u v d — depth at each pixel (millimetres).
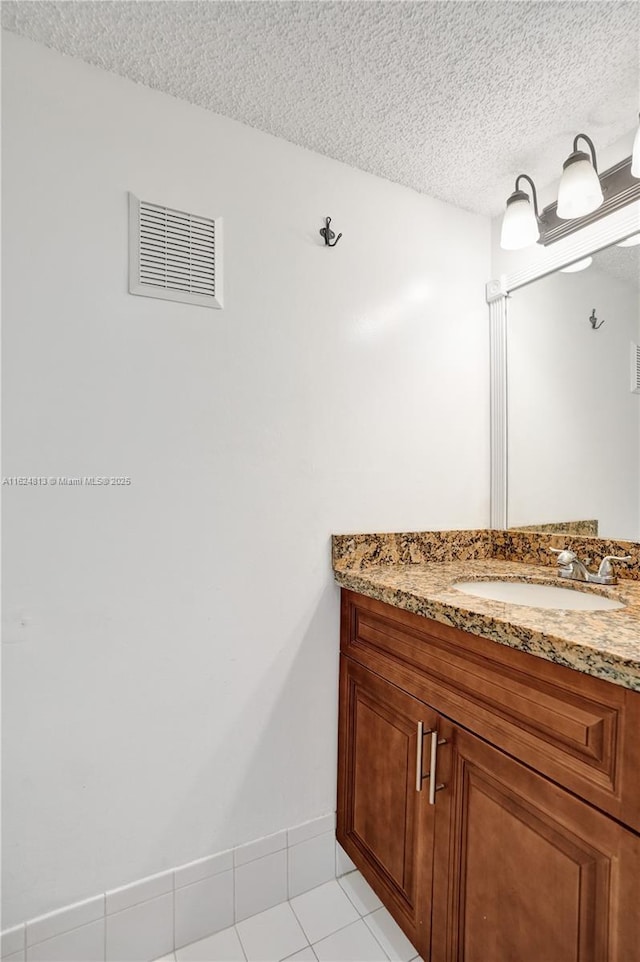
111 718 1084
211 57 1027
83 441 1049
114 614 1085
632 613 903
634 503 1265
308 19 937
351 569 1373
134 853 1107
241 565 1231
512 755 842
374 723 1217
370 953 1135
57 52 1016
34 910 1012
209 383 1184
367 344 1417
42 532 1016
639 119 1110
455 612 935
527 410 1557
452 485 1589
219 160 1192
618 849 675
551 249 1460
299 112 1187
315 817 1340
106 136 1064
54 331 1018
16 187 982
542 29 958
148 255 1107
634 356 1262
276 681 1282
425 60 1031
